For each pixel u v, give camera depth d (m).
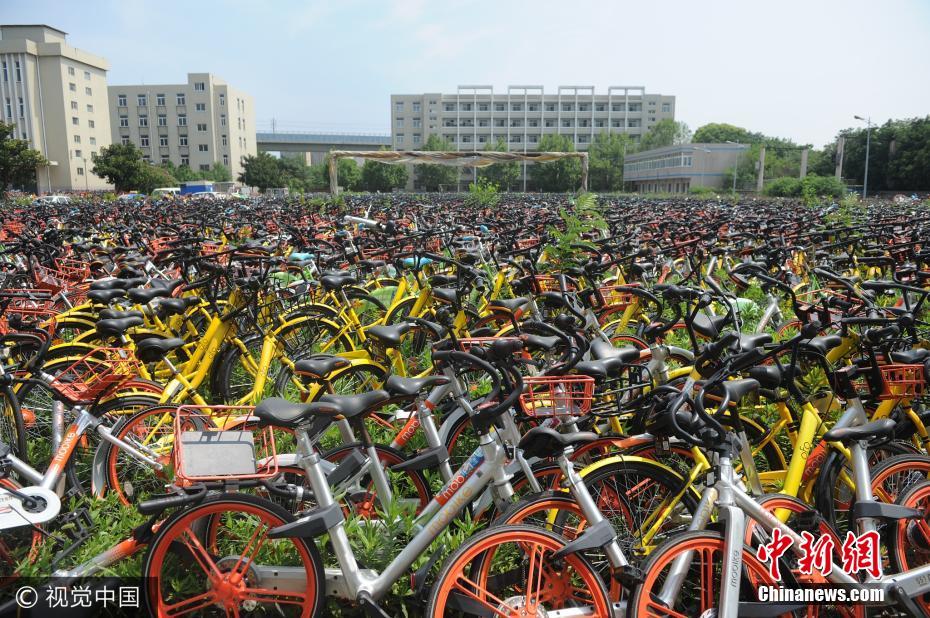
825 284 5.84
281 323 4.54
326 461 2.82
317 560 2.30
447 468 2.84
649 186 77.50
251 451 2.38
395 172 76.81
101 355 4.03
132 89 88.19
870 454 2.88
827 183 37.03
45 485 2.71
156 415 3.19
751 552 2.31
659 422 2.52
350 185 76.75
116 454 3.13
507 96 98.81
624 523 2.65
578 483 2.33
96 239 8.97
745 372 2.89
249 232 10.45
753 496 2.63
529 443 2.35
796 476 2.73
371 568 2.50
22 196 39.28
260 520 2.36
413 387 2.75
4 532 2.71
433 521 2.39
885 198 43.62
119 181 57.22
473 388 3.94
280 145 107.00
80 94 72.94
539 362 3.40
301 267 6.16
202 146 90.12
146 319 4.48
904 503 2.58
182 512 2.29
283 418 2.24
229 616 2.35
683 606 2.50
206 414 3.29
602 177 83.50
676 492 2.66
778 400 2.97
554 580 2.30
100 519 2.89
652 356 3.24
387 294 6.54
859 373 2.95
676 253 7.32
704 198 33.91
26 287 5.60
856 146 57.88
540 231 8.85
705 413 2.27
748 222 10.52
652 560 2.22
